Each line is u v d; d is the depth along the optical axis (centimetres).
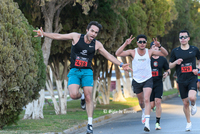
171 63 1927
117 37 3709
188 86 1892
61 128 2209
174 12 6412
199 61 1936
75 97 1534
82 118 2850
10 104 2034
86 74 1555
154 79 2089
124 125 2500
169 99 6059
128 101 5403
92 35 1488
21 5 3128
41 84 2300
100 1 3400
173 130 1970
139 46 1839
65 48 3281
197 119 2509
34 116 2945
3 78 1962
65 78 3638
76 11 3334
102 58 4481
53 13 2995
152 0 5428
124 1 3128
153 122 2530
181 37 1884
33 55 2178
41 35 1482
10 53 1956
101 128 2402
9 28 2011
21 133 1831
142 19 4803
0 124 2109
